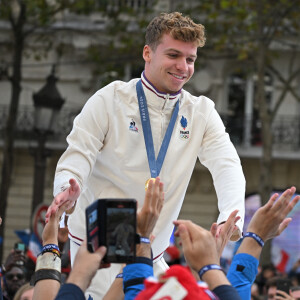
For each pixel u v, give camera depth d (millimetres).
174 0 29359
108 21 29875
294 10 21984
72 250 5582
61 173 5145
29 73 31484
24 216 31531
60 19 30188
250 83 30656
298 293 8867
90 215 3576
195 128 5562
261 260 20875
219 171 5445
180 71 5258
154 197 3752
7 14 22328
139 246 3711
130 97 5449
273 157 30703
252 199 30984
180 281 3066
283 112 30672
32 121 31375
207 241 3570
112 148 5391
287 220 4105
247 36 23453
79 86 31219
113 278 5410
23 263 9336
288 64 30297
